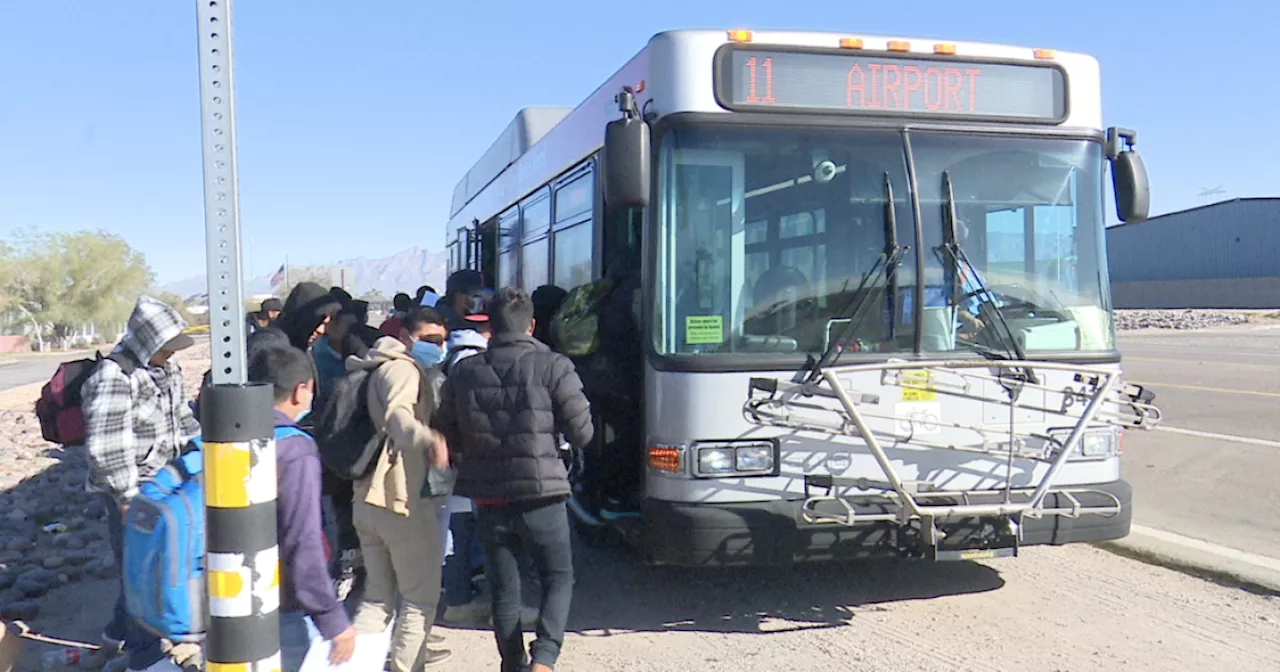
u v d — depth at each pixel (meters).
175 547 3.44
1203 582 6.31
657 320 5.33
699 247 5.32
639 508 5.79
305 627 3.83
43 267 66.94
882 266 5.41
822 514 5.06
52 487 10.43
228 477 3.17
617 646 5.36
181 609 3.45
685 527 5.13
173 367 5.15
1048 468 5.45
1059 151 5.79
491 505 4.55
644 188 5.00
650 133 5.21
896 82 5.59
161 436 4.98
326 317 6.27
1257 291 59.31
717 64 5.38
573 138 7.36
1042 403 5.52
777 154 5.41
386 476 4.48
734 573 6.64
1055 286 5.70
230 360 3.24
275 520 3.27
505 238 10.25
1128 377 17.83
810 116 5.44
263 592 3.21
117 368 4.72
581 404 4.56
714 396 5.20
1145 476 9.54
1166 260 67.81
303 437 3.74
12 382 31.02
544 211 8.34
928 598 6.07
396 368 4.43
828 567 6.73
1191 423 12.34
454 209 15.03
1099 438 5.62
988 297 5.51
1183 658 5.05
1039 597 6.05
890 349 5.38
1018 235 5.66
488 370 4.54
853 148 5.49
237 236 3.21
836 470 5.30
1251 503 8.33
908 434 5.36
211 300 3.20
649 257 5.36
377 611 4.55
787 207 5.40
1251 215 62.50
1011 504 5.22
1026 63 5.78
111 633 5.17
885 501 5.24
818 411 5.26
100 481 4.68
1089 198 5.82
